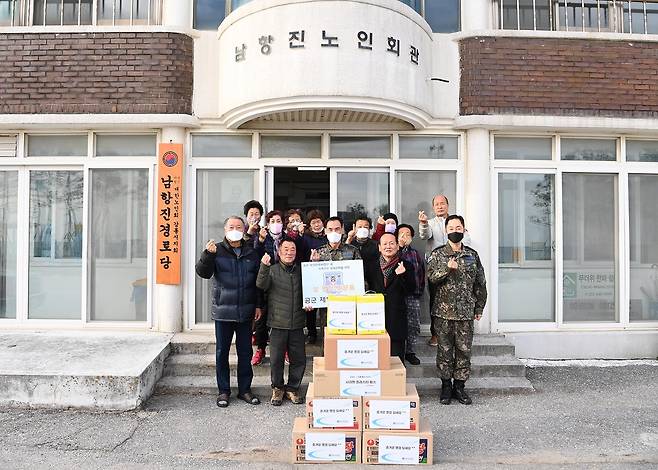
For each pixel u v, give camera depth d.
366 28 5.70
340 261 4.70
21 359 5.22
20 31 6.29
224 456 3.90
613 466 3.75
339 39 5.65
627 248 6.65
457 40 6.48
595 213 6.70
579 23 6.78
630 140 6.75
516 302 6.57
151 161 6.41
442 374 4.96
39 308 6.50
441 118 6.43
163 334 6.15
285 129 6.38
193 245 6.36
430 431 3.79
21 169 6.50
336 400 3.77
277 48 5.71
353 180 6.51
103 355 5.36
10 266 6.56
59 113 6.21
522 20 6.74
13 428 4.38
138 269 6.45
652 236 6.77
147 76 6.25
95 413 4.73
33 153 6.52
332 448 3.75
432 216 6.48
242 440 4.18
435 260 4.93
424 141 6.54
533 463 3.79
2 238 6.56
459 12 6.75
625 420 4.60
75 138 6.51
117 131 6.43
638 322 6.65
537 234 6.62
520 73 6.41
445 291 4.94
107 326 6.36
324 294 4.68
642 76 6.54
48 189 6.54
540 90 6.41
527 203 6.61
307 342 6.03
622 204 6.66
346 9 5.67
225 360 4.96
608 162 6.66
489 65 6.41
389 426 3.75
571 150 6.68
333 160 6.44
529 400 5.10
